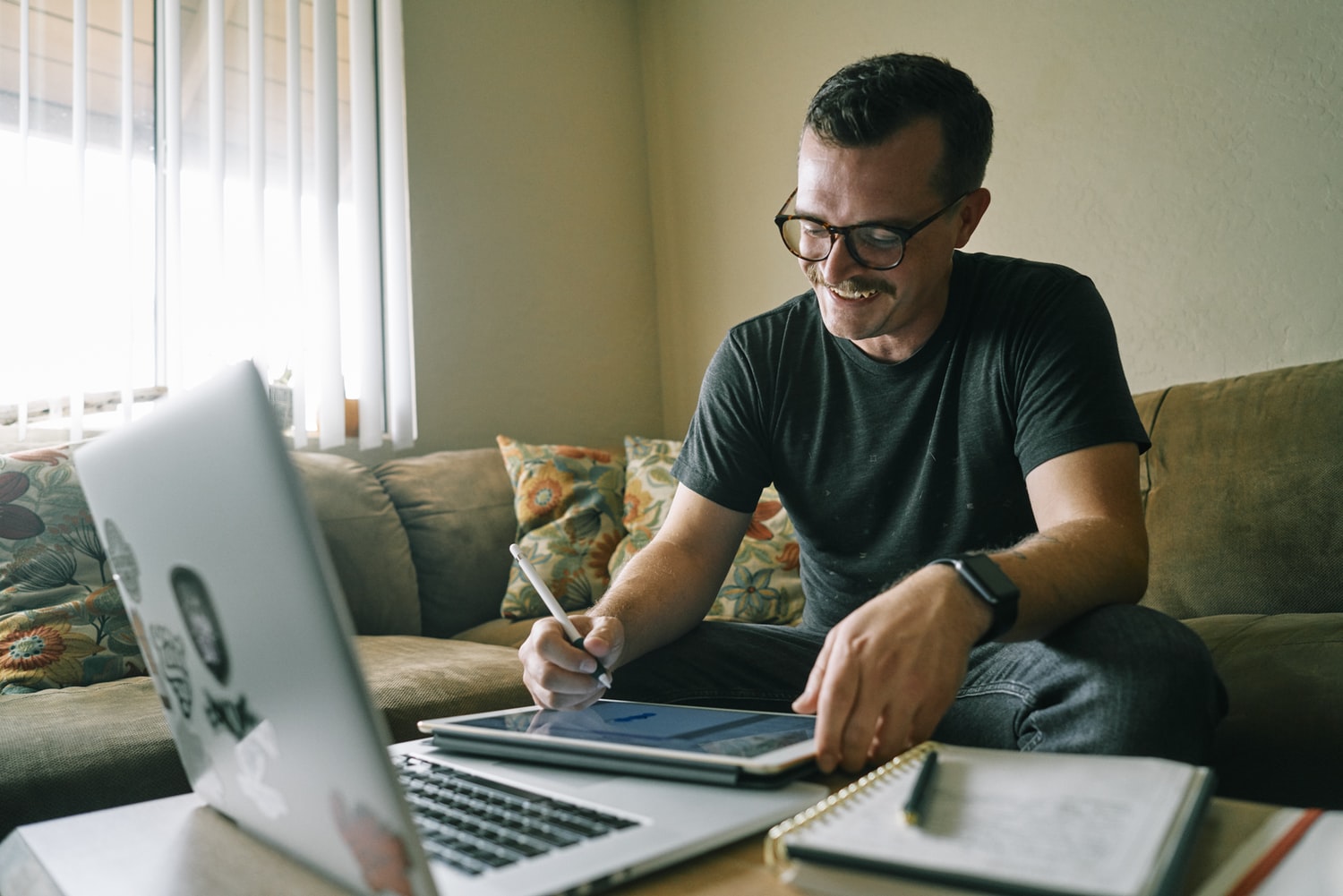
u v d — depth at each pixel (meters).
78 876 0.52
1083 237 2.02
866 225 1.02
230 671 0.47
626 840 0.49
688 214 2.86
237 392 0.41
